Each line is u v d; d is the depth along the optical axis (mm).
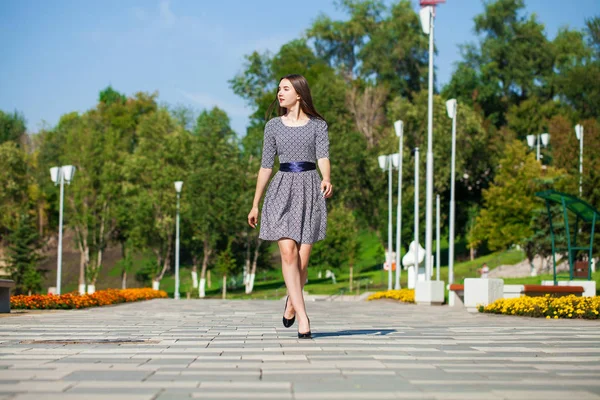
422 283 24812
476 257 62781
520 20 77375
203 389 3934
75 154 63812
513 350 6297
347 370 4777
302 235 7207
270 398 3652
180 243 64625
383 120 70438
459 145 62062
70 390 3885
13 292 58688
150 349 6133
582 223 30766
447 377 4496
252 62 82125
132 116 89375
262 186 7352
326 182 7176
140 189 62656
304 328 7223
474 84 76125
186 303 24078
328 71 75812
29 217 61312
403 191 62219
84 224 63062
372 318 13055
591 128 58031
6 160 67500
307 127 7254
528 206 48062
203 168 59094
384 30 75750
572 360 5555
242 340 7125
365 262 67625
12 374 4520
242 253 64750
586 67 72312
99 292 23078
